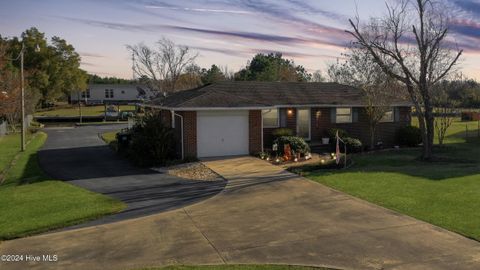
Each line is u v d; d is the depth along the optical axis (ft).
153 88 196.03
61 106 280.31
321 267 24.41
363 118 89.45
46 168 66.69
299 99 85.30
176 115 69.05
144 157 65.10
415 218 33.40
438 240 28.43
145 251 27.55
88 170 63.21
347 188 44.34
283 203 39.17
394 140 92.38
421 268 24.06
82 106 283.59
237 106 69.41
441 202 37.81
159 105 76.89
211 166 60.64
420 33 66.39
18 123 153.17
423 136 67.00
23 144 90.94
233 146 71.00
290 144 68.39
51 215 37.22
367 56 87.15
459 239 28.53
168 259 26.03
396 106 90.63
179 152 69.67
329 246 27.76
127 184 51.57
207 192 45.11
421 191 42.27
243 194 43.39
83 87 267.80
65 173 61.31
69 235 31.42
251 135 71.72
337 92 92.63
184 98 75.51
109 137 115.24
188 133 68.13
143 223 33.99
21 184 55.01
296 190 44.32
